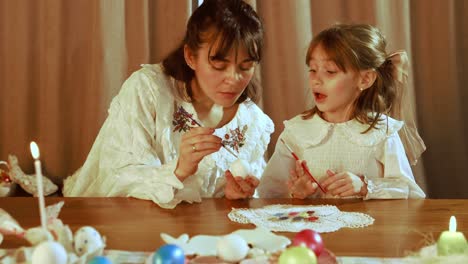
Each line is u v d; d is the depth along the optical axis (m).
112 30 2.12
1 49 2.14
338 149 1.48
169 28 2.14
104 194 1.43
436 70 2.20
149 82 1.46
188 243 0.85
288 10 2.13
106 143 1.44
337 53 1.38
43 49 2.13
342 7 2.16
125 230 0.98
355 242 0.91
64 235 0.75
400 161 1.44
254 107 1.61
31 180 2.00
